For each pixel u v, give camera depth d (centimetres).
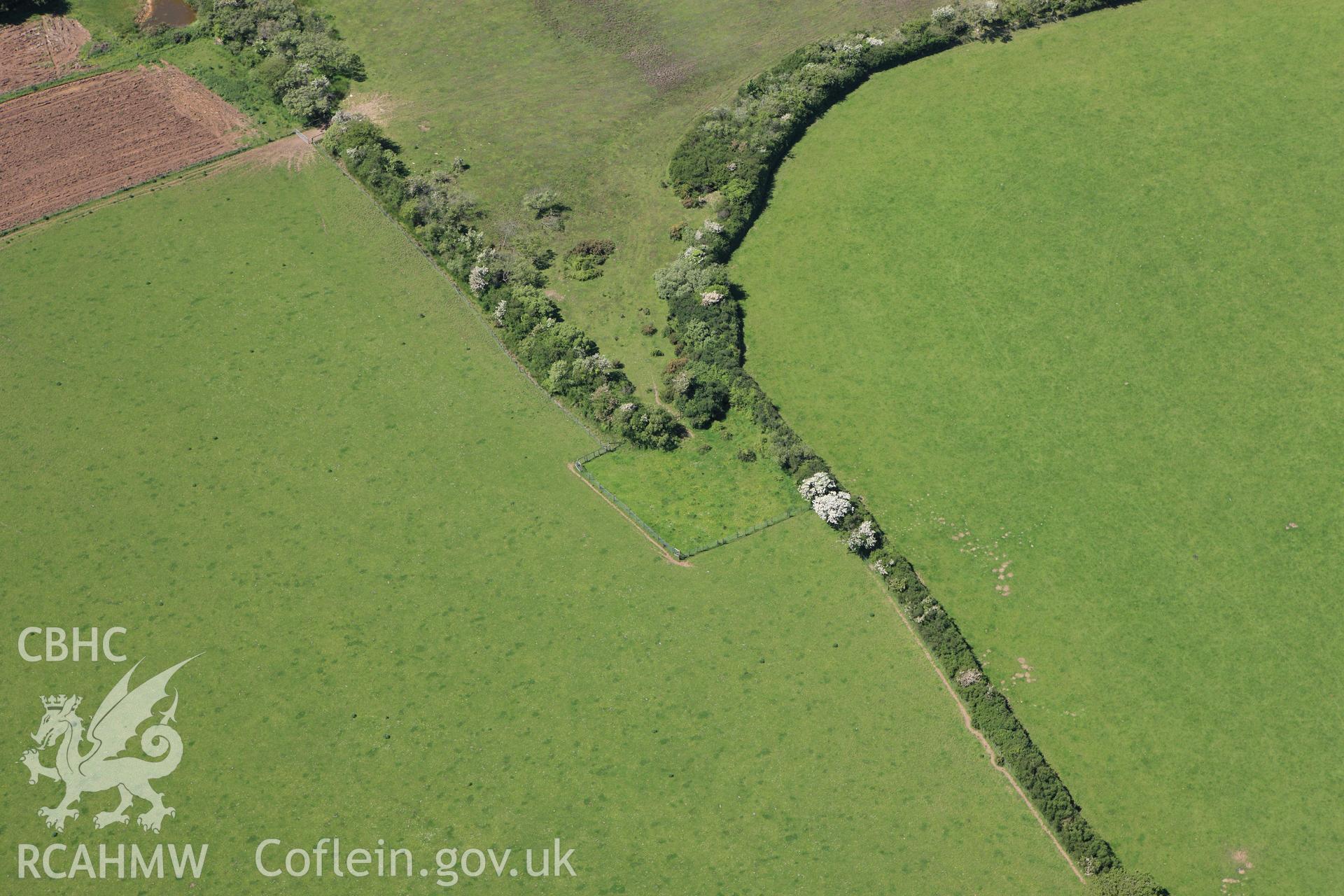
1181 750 9681
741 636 10275
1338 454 11269
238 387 11969
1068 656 10175
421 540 10894
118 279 12825
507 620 10406
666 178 13562
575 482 11281
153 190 13588
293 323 12450
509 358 12175
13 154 13950
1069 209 13100
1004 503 11056
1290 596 10431
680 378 11650
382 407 11819
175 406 11838
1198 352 11994
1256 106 13838
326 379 12025
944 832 9288
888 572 10488
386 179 13350
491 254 12650
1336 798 9431
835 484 10950
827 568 10650
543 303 12225
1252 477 11150
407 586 10619
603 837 9306
